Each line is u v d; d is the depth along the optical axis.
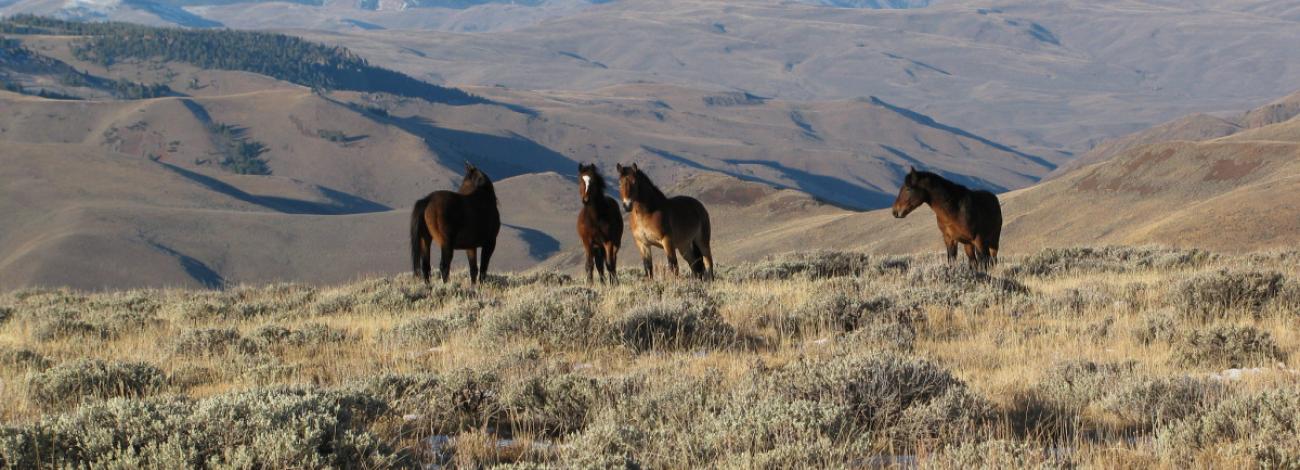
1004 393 7.71
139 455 5.52
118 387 8.82
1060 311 12.19
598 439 6.11
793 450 5.57
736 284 17.61
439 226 17.64
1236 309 11.48
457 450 6.29
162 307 16.78
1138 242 92.75
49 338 12.90
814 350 10.25
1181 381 7.19
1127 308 12.25
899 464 5.72
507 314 10.99
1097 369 8.23
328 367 9.83
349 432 5.80
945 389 6.98
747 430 6.00
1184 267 18.62
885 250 119.31
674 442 6.05
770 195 199.75
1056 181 141.12
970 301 12.67
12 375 9.77
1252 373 8.09
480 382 8.15
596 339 10.53
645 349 10.31
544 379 7.84
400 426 7.04
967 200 17.44
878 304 11.98
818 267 19.73
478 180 18.81
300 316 15.02
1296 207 89.25
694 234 17.78
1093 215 124.00
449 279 18.53
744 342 10.54
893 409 6.63
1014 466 5.30
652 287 14.48
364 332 12.54
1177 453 5.66
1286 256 20.20
